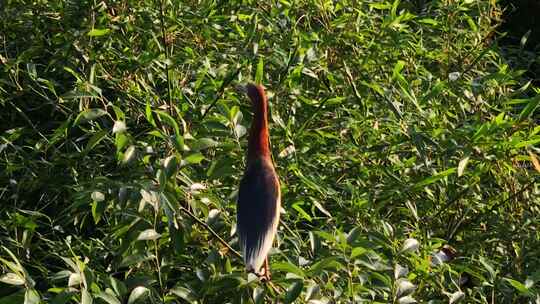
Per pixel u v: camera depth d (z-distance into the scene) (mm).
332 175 10328
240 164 9094
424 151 9500
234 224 7664
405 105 11219
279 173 9414
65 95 8312
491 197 10469
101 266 8750
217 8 12211
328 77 10953
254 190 7316
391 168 10062
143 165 7805
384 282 7250
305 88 11477
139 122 10805
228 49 11258
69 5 11062
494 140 9648
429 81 11172
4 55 11867
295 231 8805
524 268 9789
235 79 10461
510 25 20188
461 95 11234
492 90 11531
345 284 7590
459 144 9859
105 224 9914
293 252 8203
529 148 10266
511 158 10125
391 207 9961
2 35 11688
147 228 7227
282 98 10508
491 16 14312
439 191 10391
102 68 10711
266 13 12602
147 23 11180
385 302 7656
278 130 10047
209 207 8195
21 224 8969
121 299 6594
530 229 10172
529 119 10570
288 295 6566
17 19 11461
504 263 10062
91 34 10203
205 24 11531
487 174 10789
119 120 7809
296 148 10125
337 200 9266
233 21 11969
